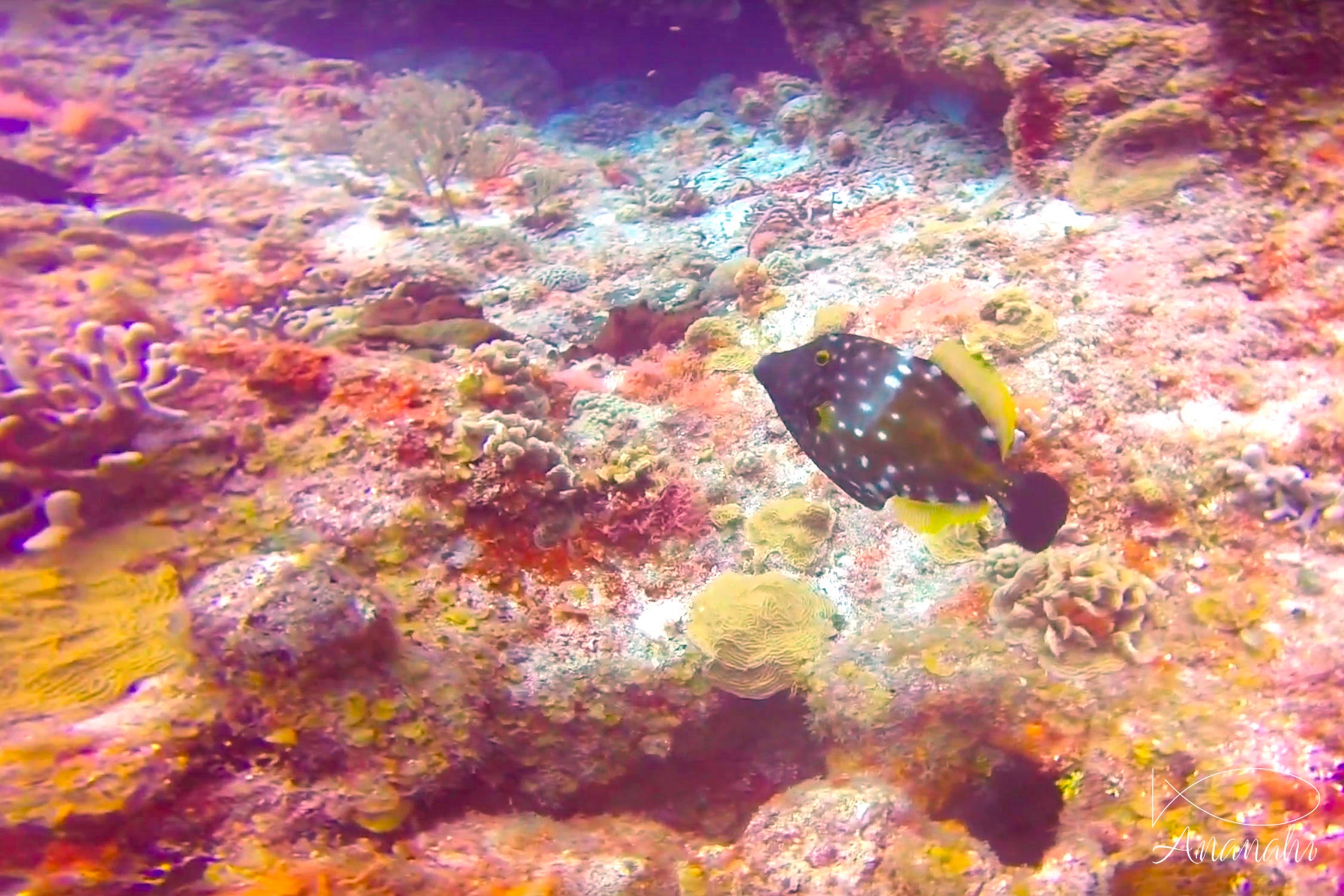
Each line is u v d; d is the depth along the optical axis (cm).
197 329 151
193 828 79
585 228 240
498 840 90
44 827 73
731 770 114
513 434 114
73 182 234
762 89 332
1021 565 105
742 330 153
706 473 125
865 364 72
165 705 83
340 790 84
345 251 216
